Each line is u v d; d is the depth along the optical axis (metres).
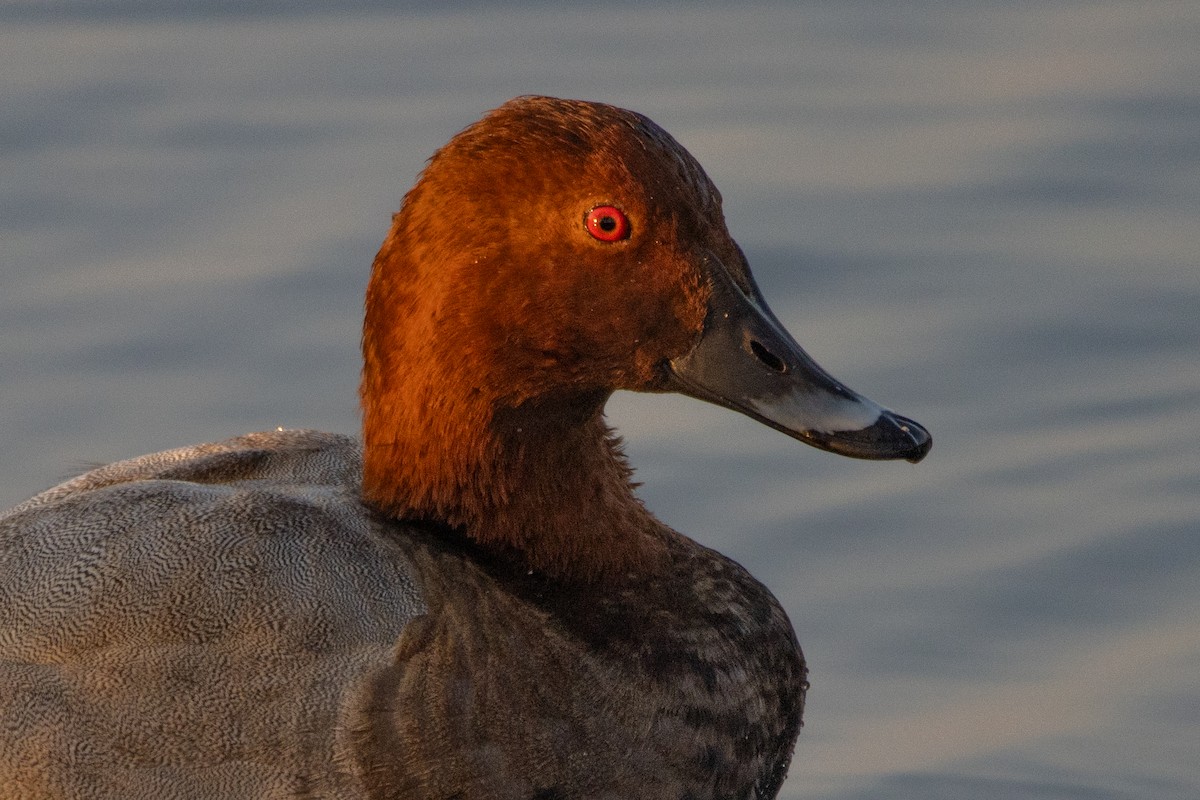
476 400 10.12
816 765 12.91
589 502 10.45
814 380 10.10
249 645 9.70
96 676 9.68
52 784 9.61
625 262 9.91
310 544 10.03
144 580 9.84
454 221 9.91
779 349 10.12
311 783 9.55
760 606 10.89
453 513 10.36
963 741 13.01
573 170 9.81
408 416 10.23
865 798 12.64
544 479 10.34
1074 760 12.80
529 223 9.86
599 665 10.15
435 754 9.64
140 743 9.60
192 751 9.59
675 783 10.21
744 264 10.29
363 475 10.62
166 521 10.08
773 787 10.91
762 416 10.05
